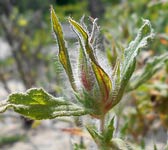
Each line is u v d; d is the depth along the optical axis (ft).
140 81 0.42
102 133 0.35
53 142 1.45
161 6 0.87
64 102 0.34
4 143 1.51
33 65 1.86
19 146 1.46
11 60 2.10
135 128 0.71
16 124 1.66
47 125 1.60
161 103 0.72
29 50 1.89
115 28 0.95
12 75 2.05
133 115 0.71
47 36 1.74
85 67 0.34
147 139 0.67
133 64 0.35
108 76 0.34
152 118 0.73
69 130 0.50
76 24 0.33
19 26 1.87
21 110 0.33
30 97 0.33
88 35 0.34
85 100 0.34
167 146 0.42
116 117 0.41
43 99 0.33
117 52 0.46
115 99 0.34
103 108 0.34
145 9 1.20
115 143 0.35
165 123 0.70
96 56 0.35
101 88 0.34
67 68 0.34
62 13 1.46
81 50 0.34
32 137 1.53
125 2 1.31
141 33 0.37
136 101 0.72
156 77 0.72
